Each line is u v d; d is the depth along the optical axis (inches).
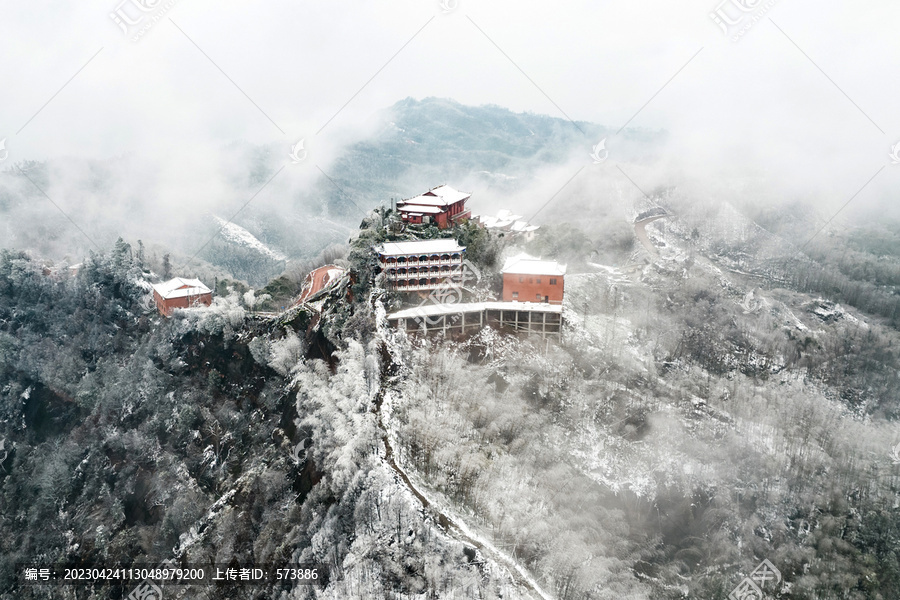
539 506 3799.2
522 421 4439.0
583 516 3890.3
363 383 4434.1
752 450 4746.6
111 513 5428.2
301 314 5821.9
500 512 3634.4
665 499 4399.6
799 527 4397.1
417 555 3331.7
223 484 5027.1
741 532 4256.9
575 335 5536.4
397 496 3545.8
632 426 4766.2
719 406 5275.6
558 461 4301.2
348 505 3649.1
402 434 4020.7
